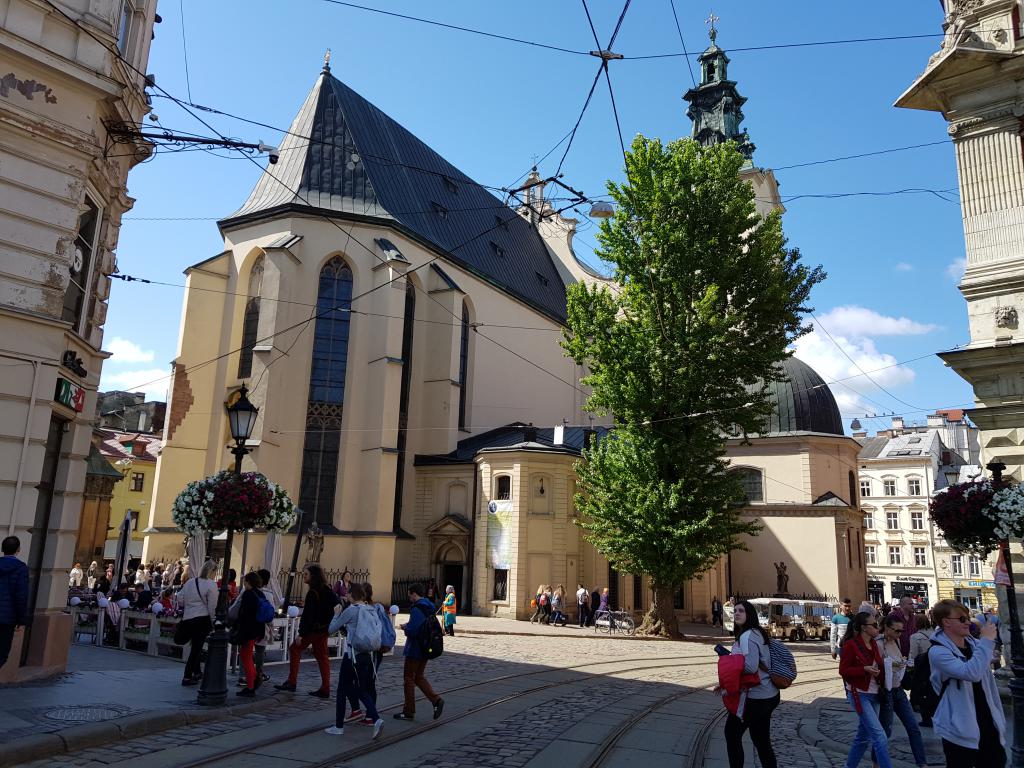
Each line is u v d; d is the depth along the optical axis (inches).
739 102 2295.8
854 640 332.8
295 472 1466.5
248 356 1546.5
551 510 1503.4
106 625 747.4
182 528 502.3
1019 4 586.9
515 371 2005.4
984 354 550.3
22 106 479.5
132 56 597.9
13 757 300.8
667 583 1173.1
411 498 1654.8
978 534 415.5
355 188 1673.2
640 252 1163.9
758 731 290.4
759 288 1149.7
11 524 456.1
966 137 601.9
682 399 1134.4
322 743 360.8
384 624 477.7
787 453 1759.4
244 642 461.4
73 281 543.2
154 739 354.9
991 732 266.8
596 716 469.7
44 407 479.2
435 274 1742.1
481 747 369.1
